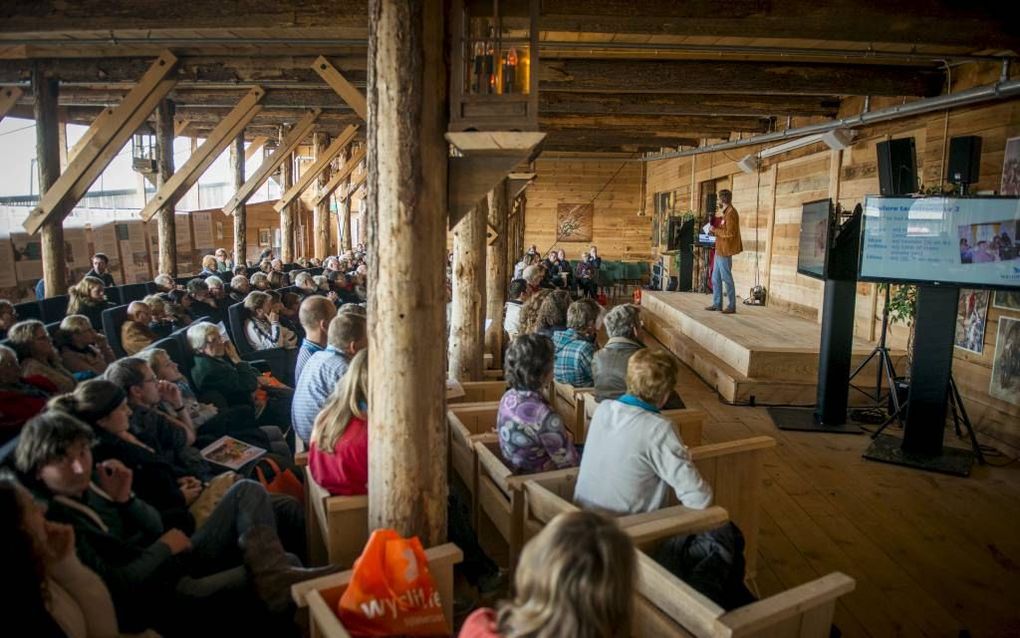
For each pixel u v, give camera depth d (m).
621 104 7.64
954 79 5.55
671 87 6.07
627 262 16.52
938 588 2.78
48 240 5.81
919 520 3.43
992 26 3.74
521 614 1.05
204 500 2.41
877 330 6.29
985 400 4.82
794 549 3.11
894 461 4.20
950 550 3.11
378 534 1.67
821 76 5.91
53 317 5.54
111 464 2.04
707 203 12.23
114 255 10.47
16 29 4.21
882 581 2.83
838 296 4.87
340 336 3.01
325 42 5.26
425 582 1.64
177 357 3.80
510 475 2.47
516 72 1.96
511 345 2.59
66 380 3.37
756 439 2.81
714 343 6.77
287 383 5.12
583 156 16.28
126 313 4.66
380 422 1.96
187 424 3.03
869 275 4.30
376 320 1.92
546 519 2.23
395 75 1.81
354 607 1.58
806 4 3.71
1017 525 3.38
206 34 5.32
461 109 1.85
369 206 1.90
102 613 1.59
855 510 3.54
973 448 4.42
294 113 10.48
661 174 15.14
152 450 2.57
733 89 6.04
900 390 5.00
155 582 1.87
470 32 1.94
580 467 2.33
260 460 2.94
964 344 5.09
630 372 2.24
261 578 1.99
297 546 2.62
